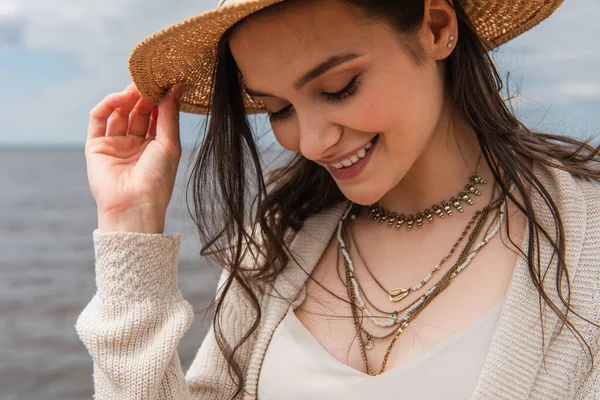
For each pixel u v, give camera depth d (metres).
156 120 1.88
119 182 1.74
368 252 1.66
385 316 1.53
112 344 1.62
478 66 1.53
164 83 1.74
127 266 1.66
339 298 1.61
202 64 1.71
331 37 1.32
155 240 1.68
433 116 1.47
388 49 1.34
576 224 1.42
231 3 1.35
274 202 1.83
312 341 1.59
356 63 1.33
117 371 1.60
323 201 1.81
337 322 1.60
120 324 1.63
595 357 1.32
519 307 1.38
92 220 28.08
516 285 1.39
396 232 1.64
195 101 1.88
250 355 1.78
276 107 1.47
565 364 1.33
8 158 114.88
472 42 1.53
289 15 1.32
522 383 1.34
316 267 1.72
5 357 8.69
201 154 1.70
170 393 1.65
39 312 11.31
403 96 1.38
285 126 1.48
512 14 1.66
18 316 11.02
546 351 1.35
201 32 1.48
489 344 1.38
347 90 1.35
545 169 1.52
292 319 1.65
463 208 1.57
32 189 46.44
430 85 1.44
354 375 1.48
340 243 1.70
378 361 1.49
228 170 1.67
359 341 1.54
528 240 1.44
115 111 1.85
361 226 1.72
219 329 1.73
